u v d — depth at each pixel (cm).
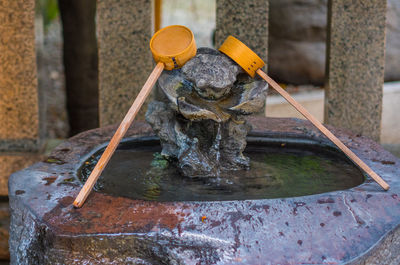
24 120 344
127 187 185
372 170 184
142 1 330
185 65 186
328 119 344
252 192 179
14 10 329
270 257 138
